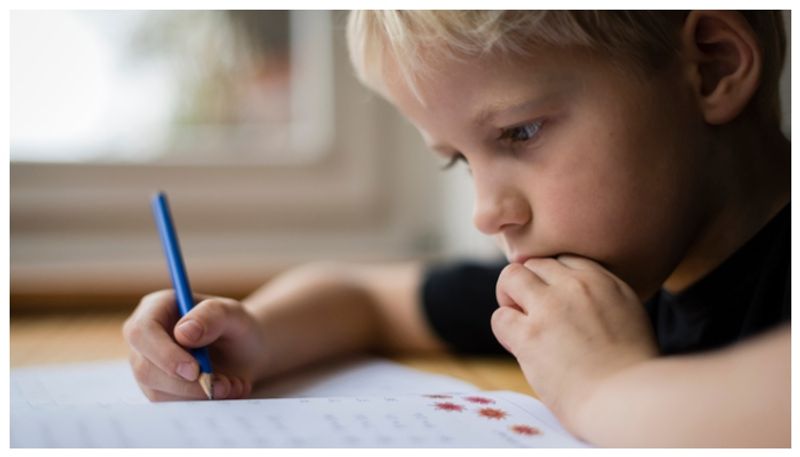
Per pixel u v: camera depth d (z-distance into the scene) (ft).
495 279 2.55
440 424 1.33
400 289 2.64
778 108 1.89
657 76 1.68
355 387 1.85
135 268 3.56
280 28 4.07
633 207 1.67
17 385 1.90
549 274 1.58
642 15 1.68
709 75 1.74
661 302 2.22
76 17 3.90
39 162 3.87
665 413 1.13
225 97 4.07
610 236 1.68
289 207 4.09
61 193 3.88
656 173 1.68
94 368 2.11
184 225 4.01
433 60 1.65
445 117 1.69
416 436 1.27
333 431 1.29
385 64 1.77
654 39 1.68
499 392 1.58
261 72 4.08
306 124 4.11
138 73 3.99
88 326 3.07
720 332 1.96
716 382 1.13
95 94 3.95
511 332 1.49
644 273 1.76
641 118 1.66
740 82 1.73
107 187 3.94
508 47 1.61
